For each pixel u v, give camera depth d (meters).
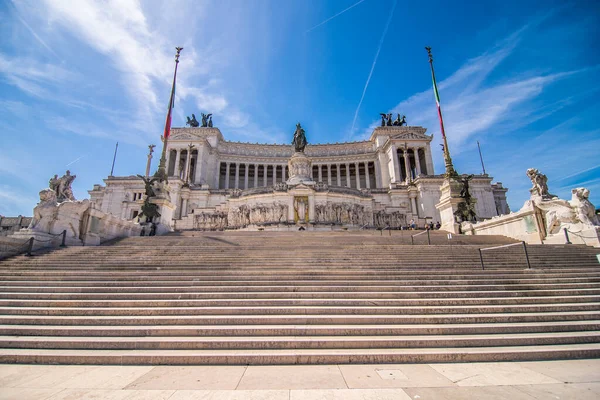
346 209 43.84
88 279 11.00
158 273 11.41
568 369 5.75
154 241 19.84
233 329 7.29
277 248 16.89
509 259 14.41
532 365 6.00
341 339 6.89
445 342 6.81
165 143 30.88
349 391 4.83
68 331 7.31
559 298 9.34
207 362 6.14
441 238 22.36
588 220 17.70
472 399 4.49
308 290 9.90
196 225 47.22
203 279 10.92
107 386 5.06
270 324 7.80
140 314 8.38
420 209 58.88
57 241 16.86
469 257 14.55
